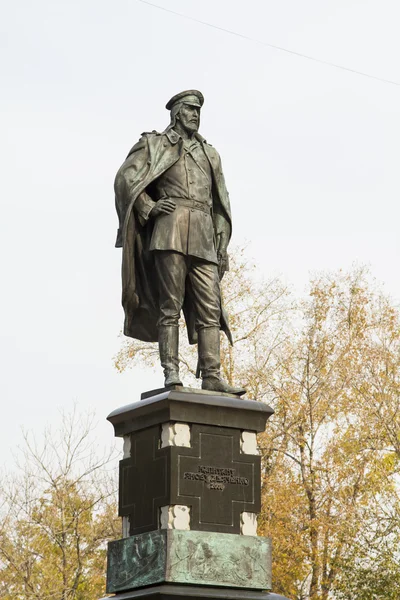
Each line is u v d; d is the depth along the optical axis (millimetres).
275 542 38812
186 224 13906
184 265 13906
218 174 14555
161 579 12516
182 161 14164
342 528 38438
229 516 13047
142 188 13828
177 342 13820
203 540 12742
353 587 37469
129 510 13367
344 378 42531
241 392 13812
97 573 38594
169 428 13031
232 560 12852
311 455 41438
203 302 13984
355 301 44344
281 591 39031
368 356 42562
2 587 36938
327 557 38938
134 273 13984
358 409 42094
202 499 12945
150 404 13227
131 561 12992
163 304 13859
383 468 40750
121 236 14031
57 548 38094
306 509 40219
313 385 43219
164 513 12852
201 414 13164
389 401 41906
